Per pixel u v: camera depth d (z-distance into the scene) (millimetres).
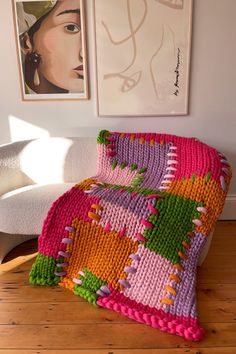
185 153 1821
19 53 2125
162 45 2068
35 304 1581
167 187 1699
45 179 2104
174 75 2127
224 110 2217
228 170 1702
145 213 1546
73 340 1365
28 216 1710
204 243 1591
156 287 1494
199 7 2012
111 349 1318
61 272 1654
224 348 1315
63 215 1613
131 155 1928
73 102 2230
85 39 2092
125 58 2102
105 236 1574
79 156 2092
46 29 2076
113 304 1488
